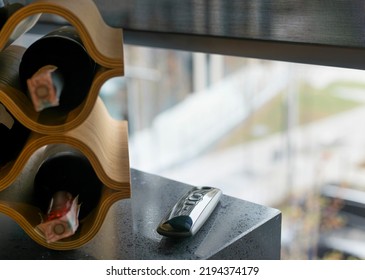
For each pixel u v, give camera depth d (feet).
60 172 2.70
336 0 2.83
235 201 3.22
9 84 2.44
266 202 5.87
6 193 2.63
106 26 2.79
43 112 2.45
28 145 2.39
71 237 2.60
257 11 3.15
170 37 3.73
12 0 3.29
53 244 2.59
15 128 2.62
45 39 2.51
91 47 2.30
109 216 3.06
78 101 2.49
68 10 2.27
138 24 3.75
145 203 3.22
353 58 2.98
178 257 2.66
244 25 3.28
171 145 7.75
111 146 2.84
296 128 5.76
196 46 3.64
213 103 7.15
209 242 2.79
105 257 2.66
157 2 3.47
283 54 3.25
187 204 3.00
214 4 3.30
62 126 2.37
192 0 3.37
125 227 2.95
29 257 2.67
